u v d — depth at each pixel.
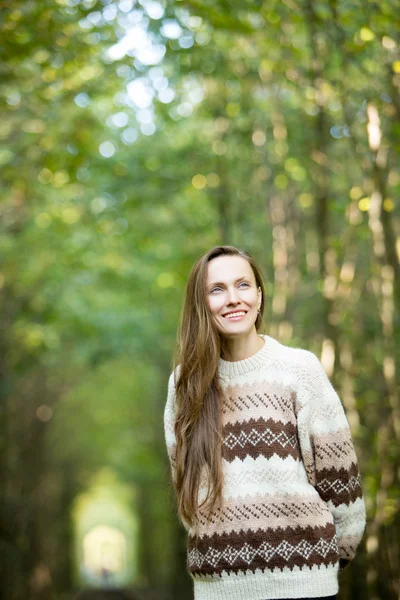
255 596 2.66
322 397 2.78
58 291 12.41
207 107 8.82
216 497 2.73
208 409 2.81
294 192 8.17
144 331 13.05
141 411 19.16
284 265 7.78
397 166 6.87
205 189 9.78
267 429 2.74
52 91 8.34
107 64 8.01
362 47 5.84
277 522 2.67
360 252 7.91
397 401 6.02
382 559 6.39
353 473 2.78
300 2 6.09
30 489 14.58
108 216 10.94
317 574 2.65
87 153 9.30
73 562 21.17
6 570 12.53
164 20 7.34
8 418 13.00
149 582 21.53
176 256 11.42
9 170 9.47
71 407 19.70
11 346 12.62
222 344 2.90
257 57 7.66
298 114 7.90
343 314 7.05
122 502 35.28
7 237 11.26
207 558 2.72
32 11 6.86
